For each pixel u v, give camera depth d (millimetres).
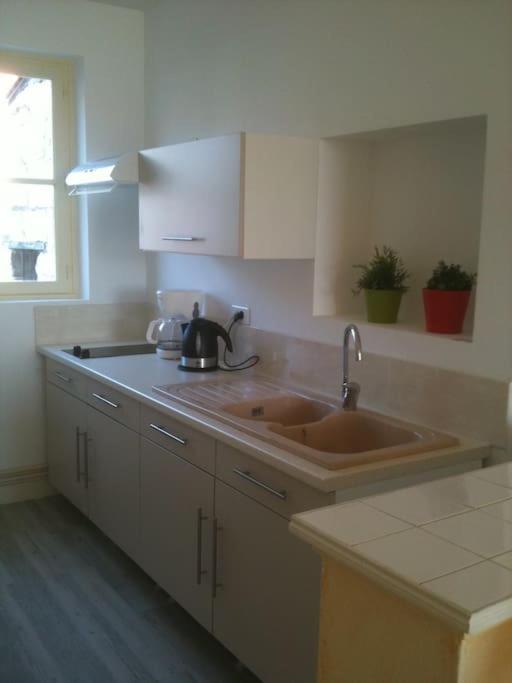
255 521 2119
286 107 2771
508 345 1992
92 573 3082
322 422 2361
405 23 2217
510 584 958
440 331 2264
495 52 1937
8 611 2764
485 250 2018
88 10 3643
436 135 2377
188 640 2615
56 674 2393
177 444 2510
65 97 3787
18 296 3791
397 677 1036
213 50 3211
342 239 2703
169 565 2639
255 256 2518
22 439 3799
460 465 2053
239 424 2232
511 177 1923
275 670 2086
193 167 2736
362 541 1094
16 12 3459
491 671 974
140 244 3252
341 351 2596
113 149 3811
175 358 3395
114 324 3975
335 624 1154
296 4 2674
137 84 3842
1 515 3658
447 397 2184
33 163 3760
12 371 3709
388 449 1995
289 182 2545
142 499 2811
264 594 2107
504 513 1222
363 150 2662
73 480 3496
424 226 2459
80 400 3336
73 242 3926
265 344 3025
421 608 947
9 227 3730
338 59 2492
